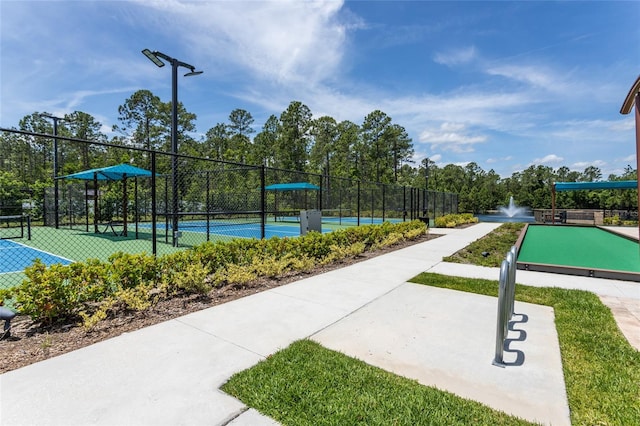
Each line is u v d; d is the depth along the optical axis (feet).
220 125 167.43
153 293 13.69
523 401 6.95
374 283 16.58
